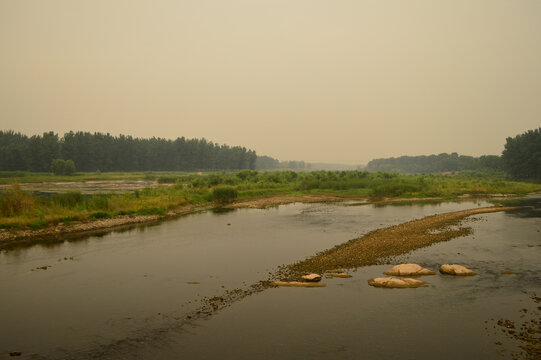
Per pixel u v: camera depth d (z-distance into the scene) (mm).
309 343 13148
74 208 42812
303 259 25203
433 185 88625
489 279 19953
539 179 123562
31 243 30812
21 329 14688
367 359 11992
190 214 50562
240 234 34875
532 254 25359
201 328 14531
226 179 93750
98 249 28688
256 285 19672
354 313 15750
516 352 12211
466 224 38312
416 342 13102
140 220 43250
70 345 13305
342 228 37812
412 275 20812
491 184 89188
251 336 13766
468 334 13625
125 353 12648
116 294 18547
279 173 119625
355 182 92625
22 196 39812
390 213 50125
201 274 21859
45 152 156750
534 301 16734
